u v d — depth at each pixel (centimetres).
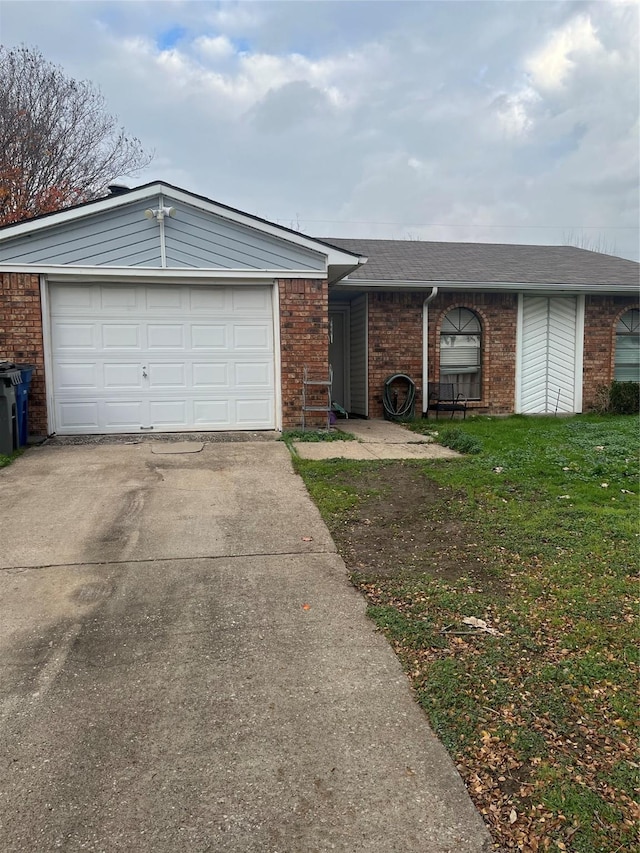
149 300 822
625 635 298
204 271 814
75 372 810
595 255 1521
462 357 1216
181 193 797
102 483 580
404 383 1167
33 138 1759
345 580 370
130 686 260
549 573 375
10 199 1703
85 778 204
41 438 777
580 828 182
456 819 187
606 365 1268
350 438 828
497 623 312
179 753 218
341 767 211
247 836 181
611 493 556
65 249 781
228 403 852
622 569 381
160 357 830
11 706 244
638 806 190
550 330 1238
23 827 183
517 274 1216
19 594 348
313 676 267
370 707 245
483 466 662
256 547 424
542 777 203
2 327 775
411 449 765
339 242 1535
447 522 477
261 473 626
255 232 825
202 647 292
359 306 1197
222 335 844
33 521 474
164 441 780
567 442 830
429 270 1205
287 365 847
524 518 482
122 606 335
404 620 314
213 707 245
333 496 542
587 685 256
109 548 420
